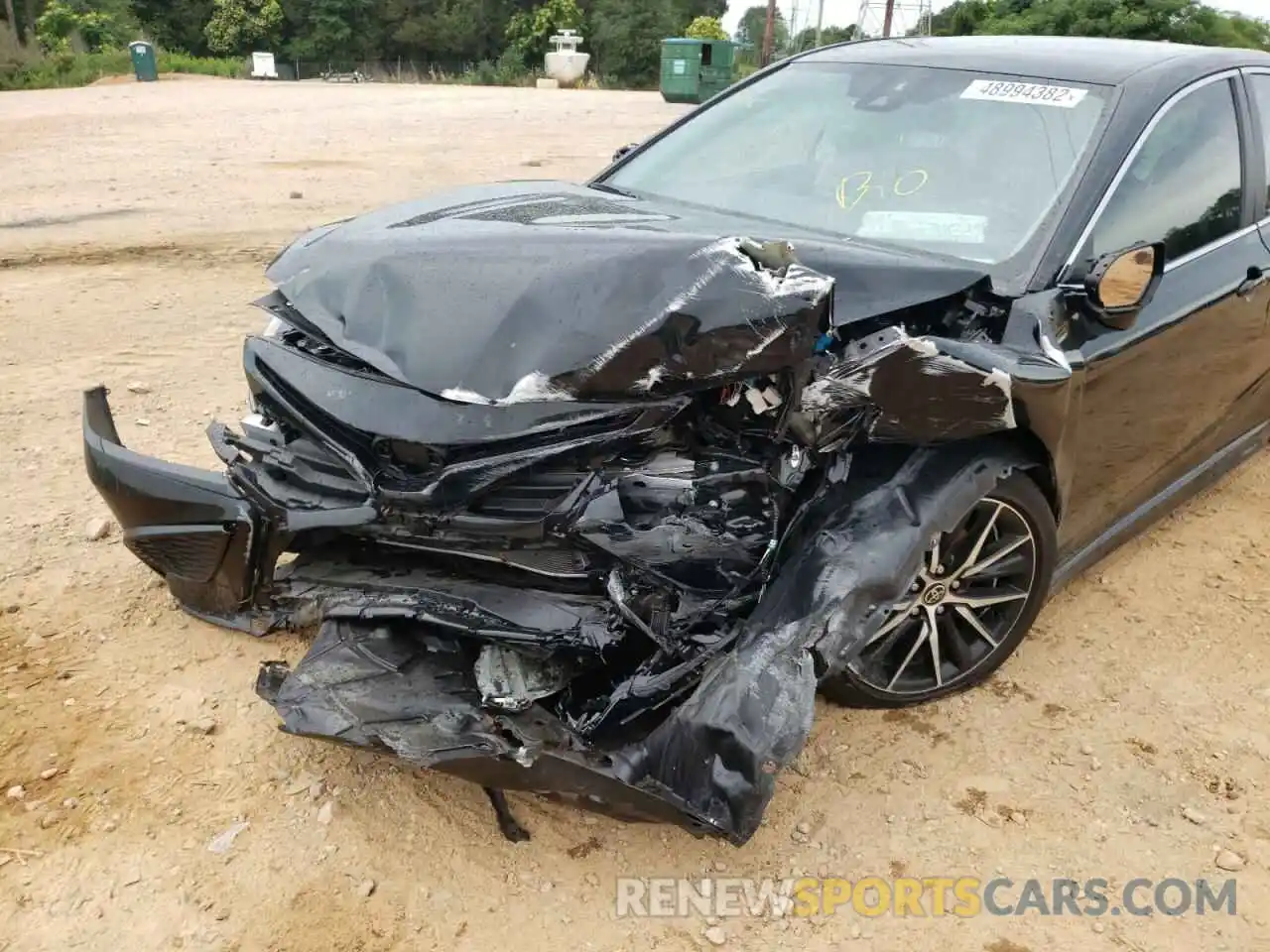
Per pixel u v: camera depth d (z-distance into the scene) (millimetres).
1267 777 3117
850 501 2727
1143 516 3943
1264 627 3834
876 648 3113
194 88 26719
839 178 3646
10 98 21812
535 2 54938
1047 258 3139
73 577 3781
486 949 2475
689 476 2570
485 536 2508
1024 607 3338
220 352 6016
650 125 18109
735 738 2350
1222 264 3742
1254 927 2629
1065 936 2586
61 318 6492
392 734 2422
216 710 3178
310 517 2674
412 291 2717
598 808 2379
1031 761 3131
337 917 2533
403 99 22922
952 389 2660
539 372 2447
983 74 3771
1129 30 22031
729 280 2508
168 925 2498
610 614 2557
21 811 2789
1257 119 4012
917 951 2529
